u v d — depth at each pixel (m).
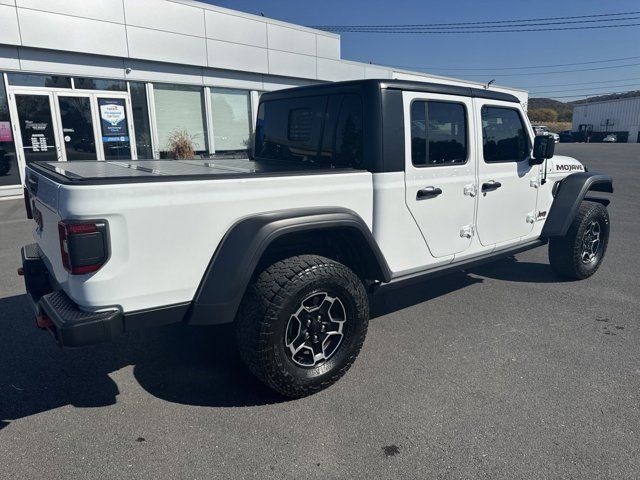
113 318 2.38
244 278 2.65
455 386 3.10
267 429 2.67
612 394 2.99
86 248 2.27
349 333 3.08
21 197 11.20
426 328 4.01
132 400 2.98
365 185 3.24
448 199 3.78
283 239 3.14
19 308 4.47
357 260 3.33
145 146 13.04
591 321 4.14
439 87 3.63
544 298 4.71
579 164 5.50
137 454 2.47
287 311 2.75
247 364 2.85
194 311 2.62
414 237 3.60
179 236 2.52
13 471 2.35
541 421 2.71
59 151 11.59
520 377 3.20
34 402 2.96
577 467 2.34
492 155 4.18
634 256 6.26
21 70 10.70
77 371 3.34
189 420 2.76
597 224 5.23
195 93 13.83
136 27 11.96
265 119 4.29
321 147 3.68
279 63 15.09
